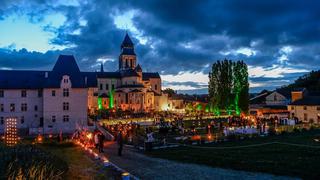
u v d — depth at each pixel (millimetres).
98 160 29250
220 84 102062
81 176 21250
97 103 131750
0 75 72438
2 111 70125
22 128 70500
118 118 94250
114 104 140750
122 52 165250
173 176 21719
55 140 47156
